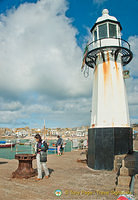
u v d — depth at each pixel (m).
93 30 10.48
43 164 6.47
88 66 11.26
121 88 9.16
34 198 4.55
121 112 8.83
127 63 10.77
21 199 4.48
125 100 9.18
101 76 9.31
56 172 7.55
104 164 8.09
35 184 5.77
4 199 4.47
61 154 13.88
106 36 9.59
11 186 5.54
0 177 6.57
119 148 8.17
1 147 38.41
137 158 7.33
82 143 18.58
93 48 9.76
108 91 8.96
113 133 8.19
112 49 9.12
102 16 10.20
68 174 7.19
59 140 13.55
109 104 8.80
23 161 6.70
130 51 9.25
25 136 137.88
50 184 5.78
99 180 6.23
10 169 7.99
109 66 9.24
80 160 10.20
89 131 9.28
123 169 5.38
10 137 128.12
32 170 6.86
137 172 5.91
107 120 8.62
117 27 9.88
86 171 7.80
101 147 8.27
